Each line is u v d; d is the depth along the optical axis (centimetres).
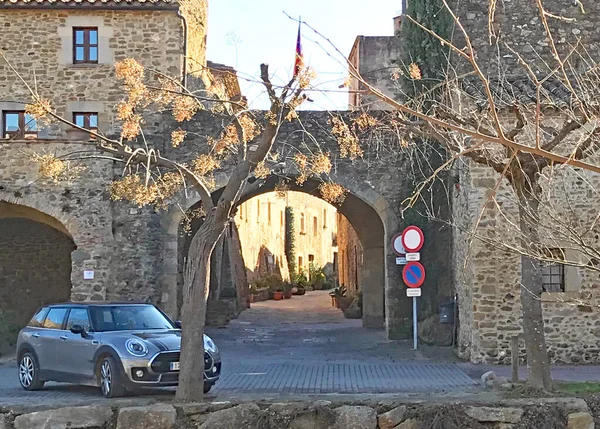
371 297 2377
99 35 2144
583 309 1588
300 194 5338
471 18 1852
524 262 1101
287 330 2409
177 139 1152
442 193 1875
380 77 2880
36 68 2139
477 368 1526
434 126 1130
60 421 929
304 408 931
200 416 931
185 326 1009
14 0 2108
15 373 1603
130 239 1883
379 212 1948
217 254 2828
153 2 2122
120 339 1208
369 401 952
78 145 1827
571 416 925
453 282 1859
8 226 2202
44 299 2211
